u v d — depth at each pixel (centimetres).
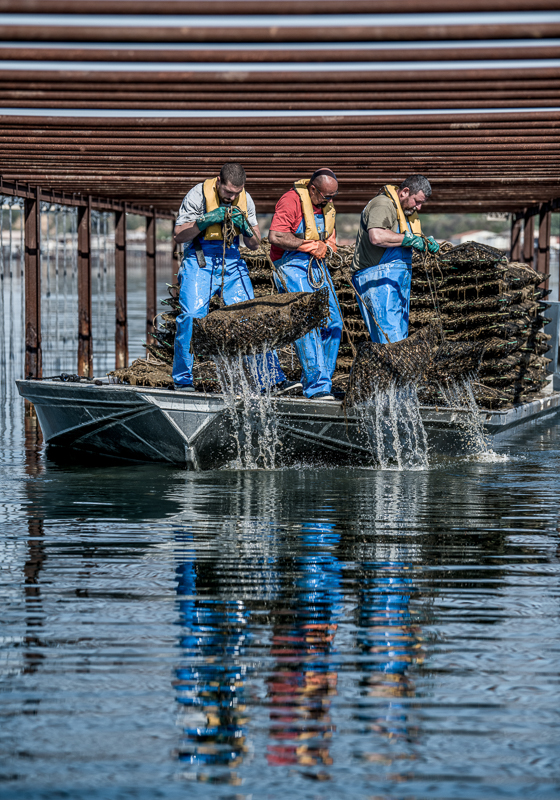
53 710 1313
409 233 3167
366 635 1590
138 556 2061
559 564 2006
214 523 2370
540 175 4469
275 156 3797
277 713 1311
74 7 1672
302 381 3294
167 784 1134
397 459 3219
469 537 2228
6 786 1127
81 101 2627
